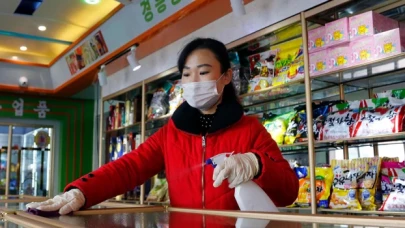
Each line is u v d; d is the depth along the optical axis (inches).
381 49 80.2
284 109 116.5
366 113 83.9
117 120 170.6
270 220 25.5
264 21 100.9
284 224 23.4
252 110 120.9
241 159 39.2
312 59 91.8
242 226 22.8
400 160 86.4
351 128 84.8
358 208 82.0
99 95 258.4
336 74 89.0
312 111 92.0
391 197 78.5
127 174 47.1
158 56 144.3
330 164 94.0
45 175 262.2
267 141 49.3
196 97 51.4
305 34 91.2
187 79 53.3
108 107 187.9
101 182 42.6
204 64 51.9
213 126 49.6
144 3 129.7
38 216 30.4
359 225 22.3
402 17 91.4
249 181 39.4
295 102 112.2
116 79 171.5
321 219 24.6
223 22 114.8
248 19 106.0
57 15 177.5
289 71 98.6
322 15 90.6
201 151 49.6
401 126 77.4
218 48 53.5
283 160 46.0
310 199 91.1
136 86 156.0
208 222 24.8
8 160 251.1
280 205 45.7
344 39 85.7
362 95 98.8
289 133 97.8
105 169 45.2
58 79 233.0
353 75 90.0
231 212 30.6
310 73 91.7
